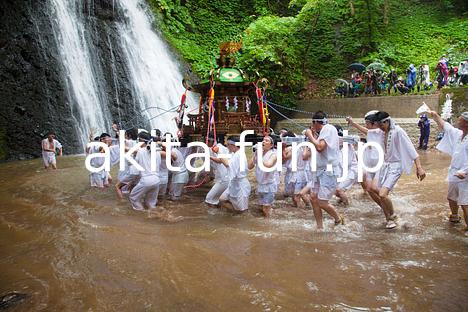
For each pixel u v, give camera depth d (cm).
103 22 1928
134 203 655
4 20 1511
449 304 323
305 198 676
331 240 490
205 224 572
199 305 329
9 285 369
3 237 507
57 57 1628
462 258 424
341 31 2623
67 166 1175
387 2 2581
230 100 819
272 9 2828
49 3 1672
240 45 855
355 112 2102
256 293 348
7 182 916
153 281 376
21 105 1465
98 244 480
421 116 1534
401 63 2283
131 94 1895
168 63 2212
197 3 2759
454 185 539
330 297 339
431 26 2489
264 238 500
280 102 2297
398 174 536
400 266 404
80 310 323
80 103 1650
